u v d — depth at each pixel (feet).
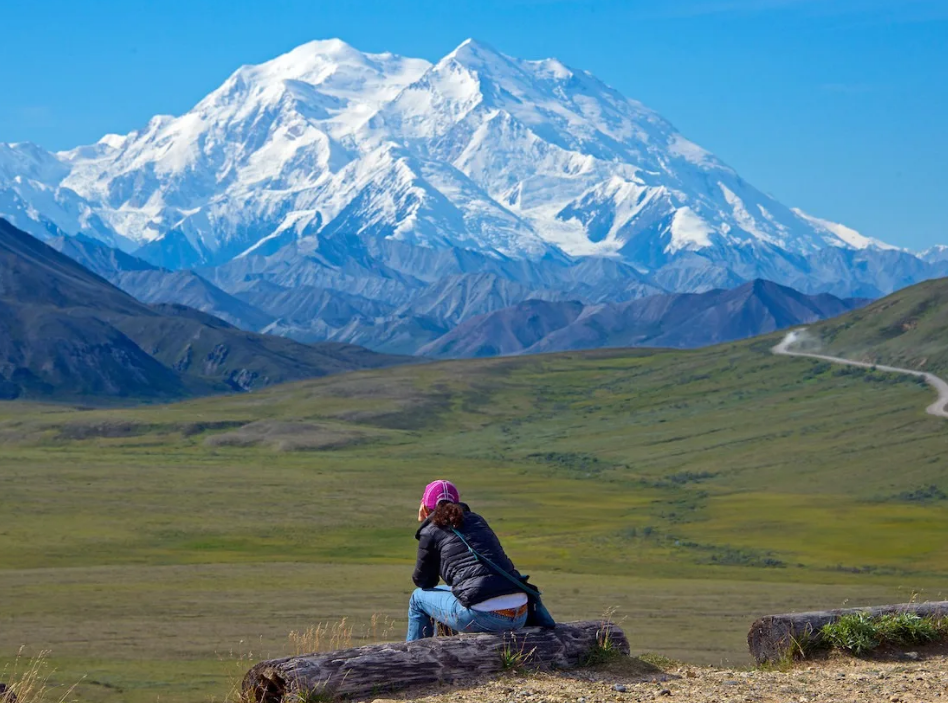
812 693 47.93
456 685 49.11
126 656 185.16
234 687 54.19
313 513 594.65
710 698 47.03
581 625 53.72
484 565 51.01
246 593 293.02
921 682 49.21
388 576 346.74
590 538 507.30
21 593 294.05
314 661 48.16
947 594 304.71
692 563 438.40
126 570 363.35
